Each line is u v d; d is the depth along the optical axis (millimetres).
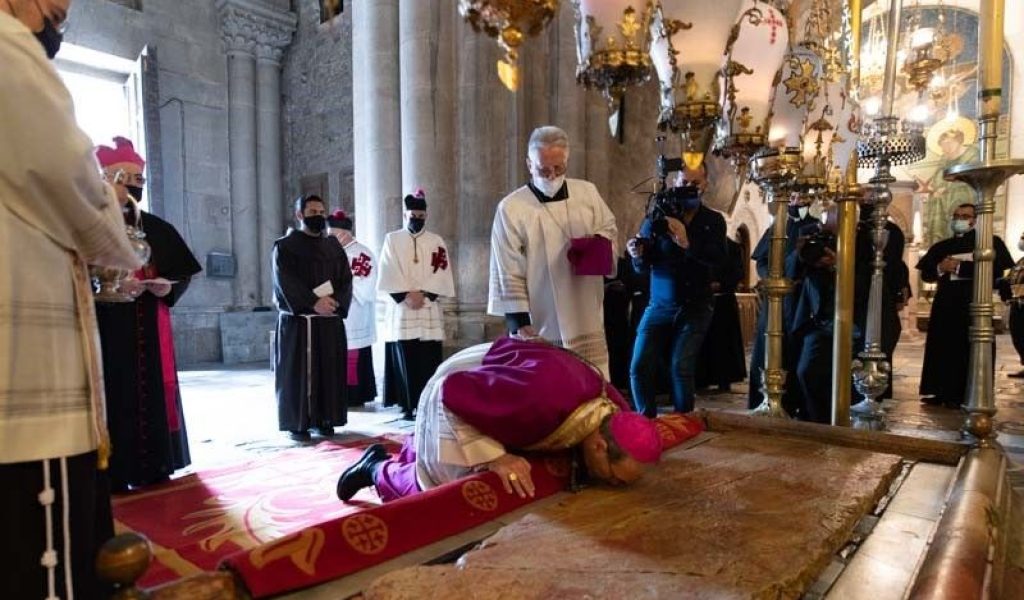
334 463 3570
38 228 1215
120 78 8844
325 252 4336
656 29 1167
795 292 3906
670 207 3629
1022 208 14250
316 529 983
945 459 1608
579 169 6508
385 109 5887
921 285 14438
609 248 2969
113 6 8523
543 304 3121
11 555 1182
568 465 1463
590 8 995
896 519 1206
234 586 837
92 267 1752
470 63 5531
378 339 5914
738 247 5828
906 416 4613
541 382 1485
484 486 1301
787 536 1025
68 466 1282
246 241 9891
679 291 3682
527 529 1074
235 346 9484
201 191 9461
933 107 9414
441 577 861
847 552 1049
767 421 1882
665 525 1091
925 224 15195
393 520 1085
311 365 4188
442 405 1601
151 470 3094
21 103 1120
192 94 9352
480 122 5547
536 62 6070
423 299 4840
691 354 3674
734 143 1330
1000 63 1828
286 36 10141
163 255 3211
